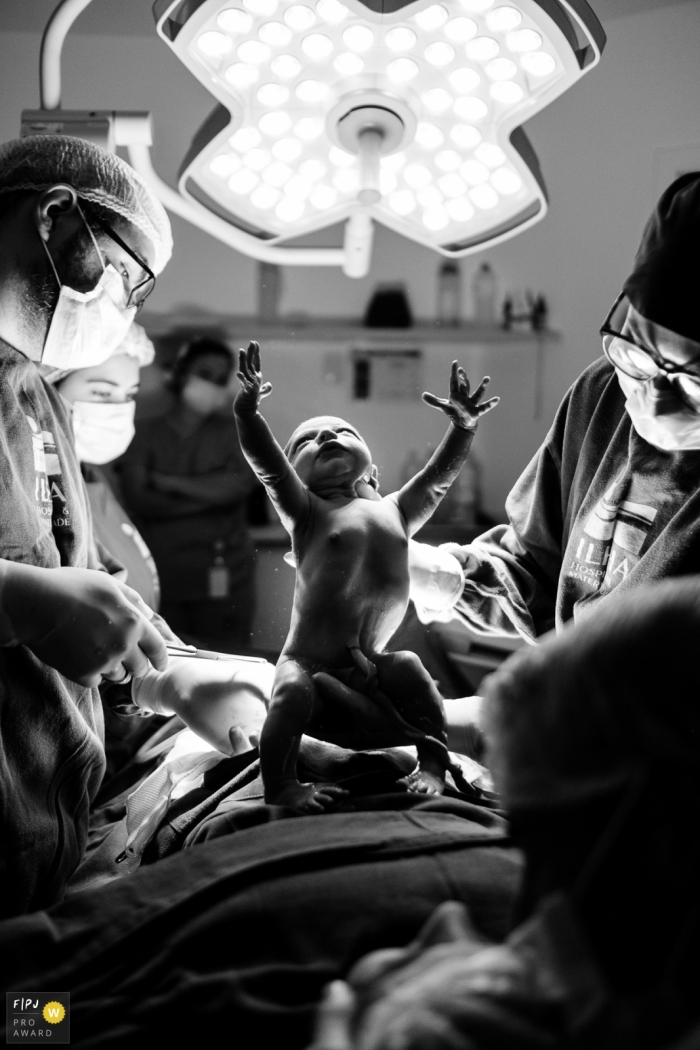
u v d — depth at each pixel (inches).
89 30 111.3
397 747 44.8
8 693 49.4
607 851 21.6
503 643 77.9
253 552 116.8
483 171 57.7
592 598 52.3
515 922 23.8
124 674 51.6
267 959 32.4
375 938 32.4
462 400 46.6
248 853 37.0
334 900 33.7
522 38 49.0
